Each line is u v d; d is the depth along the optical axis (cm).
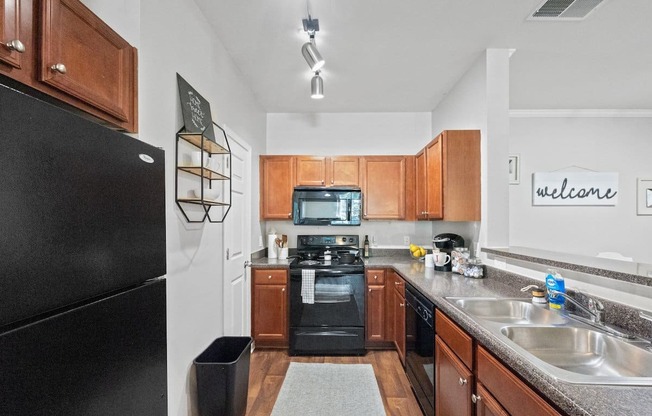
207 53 202
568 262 152
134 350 102
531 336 129
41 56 81
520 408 99
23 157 65
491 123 237
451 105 312
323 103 352
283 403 218
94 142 85
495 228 235
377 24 206
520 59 263
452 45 233
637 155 393
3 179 61
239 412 183
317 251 359
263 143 374
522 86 323
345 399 222
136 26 131
